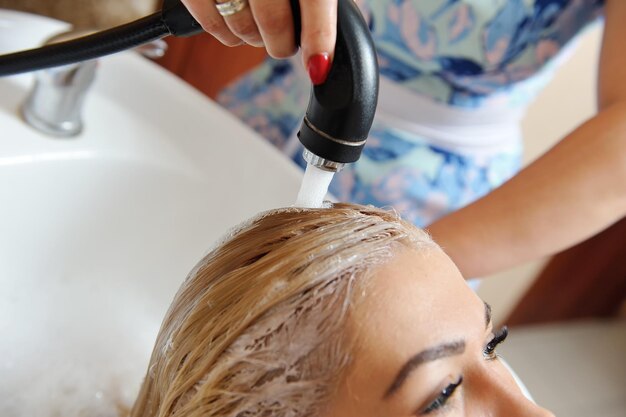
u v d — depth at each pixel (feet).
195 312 1.36
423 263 1.35
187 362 1.34
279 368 1.26
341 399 1.27
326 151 1.18
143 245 2.19
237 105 2.59
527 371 4.53
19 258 2.02
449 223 1.91
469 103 2.24
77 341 2.08
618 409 4.54
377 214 1.48
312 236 1.33
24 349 2.00
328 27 1.13
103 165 2.05
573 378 4.62
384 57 2.22
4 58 1.34
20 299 2.03
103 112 2.17
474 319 1.36
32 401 1.96
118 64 2.21
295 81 2.44
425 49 2.11
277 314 1.26
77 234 2.10
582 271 4.72
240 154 2.27
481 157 2.36
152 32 1.28
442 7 2.04
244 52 3.11
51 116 1.99
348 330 1.26
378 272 1.31
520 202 1.88
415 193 2.29
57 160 1.95
